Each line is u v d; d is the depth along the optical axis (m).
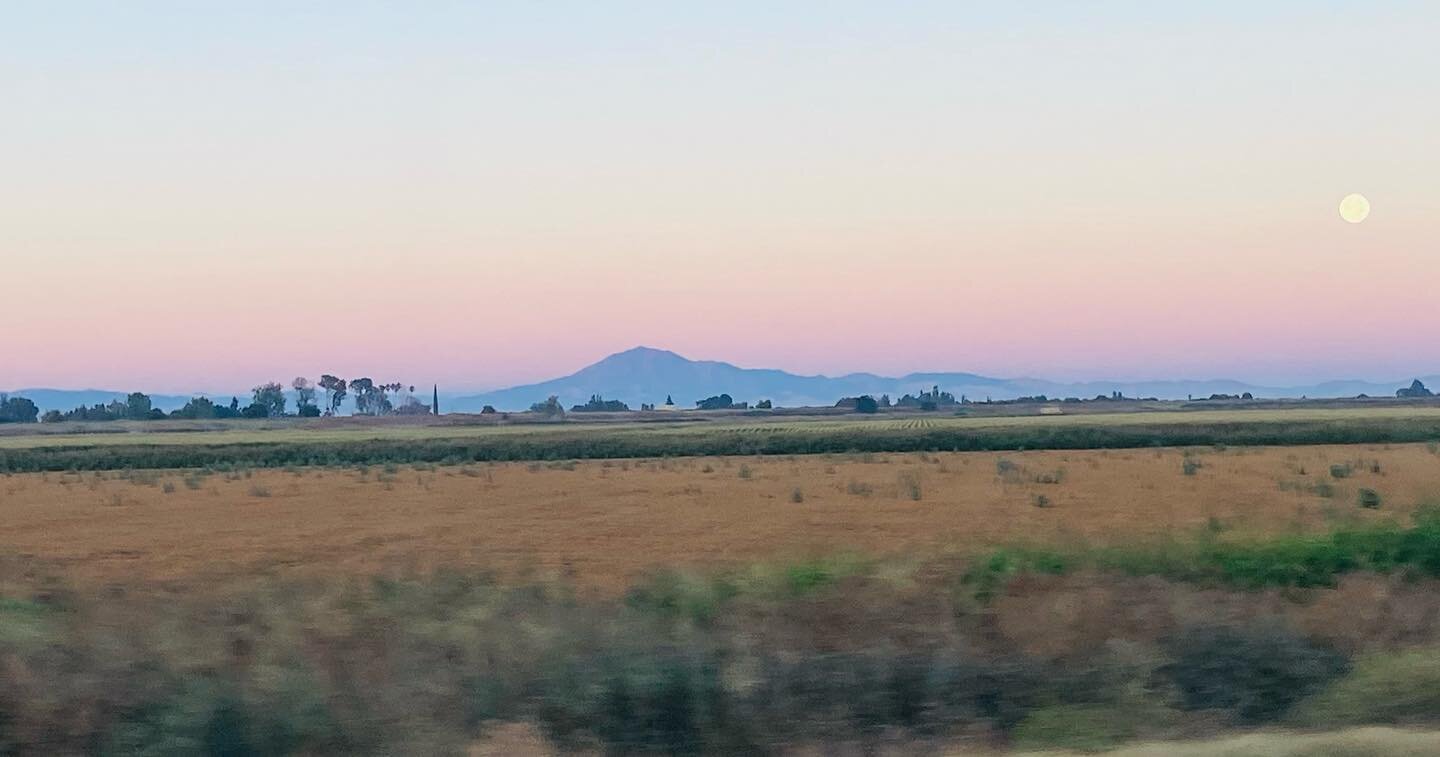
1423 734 12.12
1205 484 55.50
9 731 12.11
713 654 14.18
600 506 50.25
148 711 12.51
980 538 33.88
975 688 13.98
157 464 95.81
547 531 40.38
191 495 61.16
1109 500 47.56
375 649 15.02
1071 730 13.08
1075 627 16.42
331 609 18.20
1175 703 13.89
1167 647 15.22
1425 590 21.38
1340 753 11.34
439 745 12.18
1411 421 112.81
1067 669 14.42
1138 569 23.12
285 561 33.69
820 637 15.84
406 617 17.56
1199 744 12.22
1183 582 22.05
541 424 189.12
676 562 30.19
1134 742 12.75
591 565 30.17
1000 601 19.00
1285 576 22.95
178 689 12.82
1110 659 14.62
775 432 112.44
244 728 12.13
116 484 71.94
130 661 13.66
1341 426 105.50
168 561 34.06
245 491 63.19
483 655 14.38
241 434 151.62
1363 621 17.86
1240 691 14.34
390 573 26.20
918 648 14.88
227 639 15.37
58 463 94.31
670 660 13.77
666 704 13.20
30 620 16.81
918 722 13.45
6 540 40.19
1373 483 53.97
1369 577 22.72
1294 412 165.25
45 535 41.91
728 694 13.36
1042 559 23.81
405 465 89.75
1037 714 13.52
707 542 35.62
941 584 21.19
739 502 50.66
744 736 12.95
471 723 12.82
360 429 171.50
